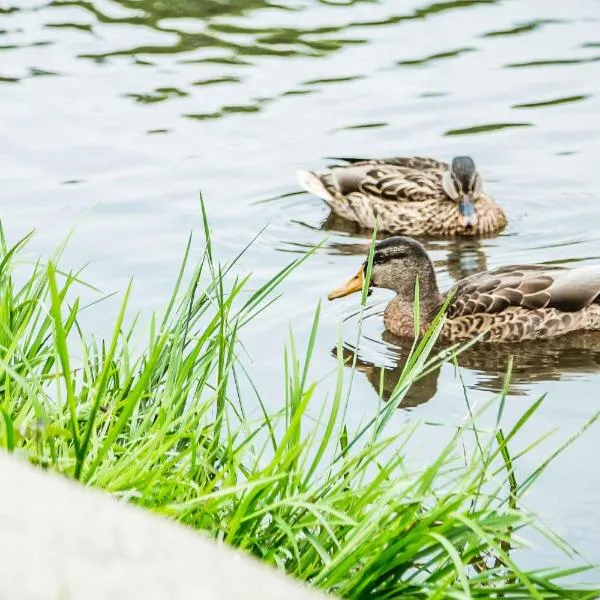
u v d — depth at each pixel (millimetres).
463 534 7133
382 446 8094
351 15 24703
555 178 19234
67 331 9000
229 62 22797
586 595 7348
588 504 10359
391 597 6961
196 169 19312
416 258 15875
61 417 8016
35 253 16359
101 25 24609
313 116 21016
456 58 22734
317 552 7109
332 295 15656
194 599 4000
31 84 22000
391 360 14336
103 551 4148
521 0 25125
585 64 22297
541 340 15383
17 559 4016
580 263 17047
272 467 7387
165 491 7289
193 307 10094
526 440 11672
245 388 12680
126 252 16516
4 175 18953
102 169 19203
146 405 8781
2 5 25719
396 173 19438
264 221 18047
